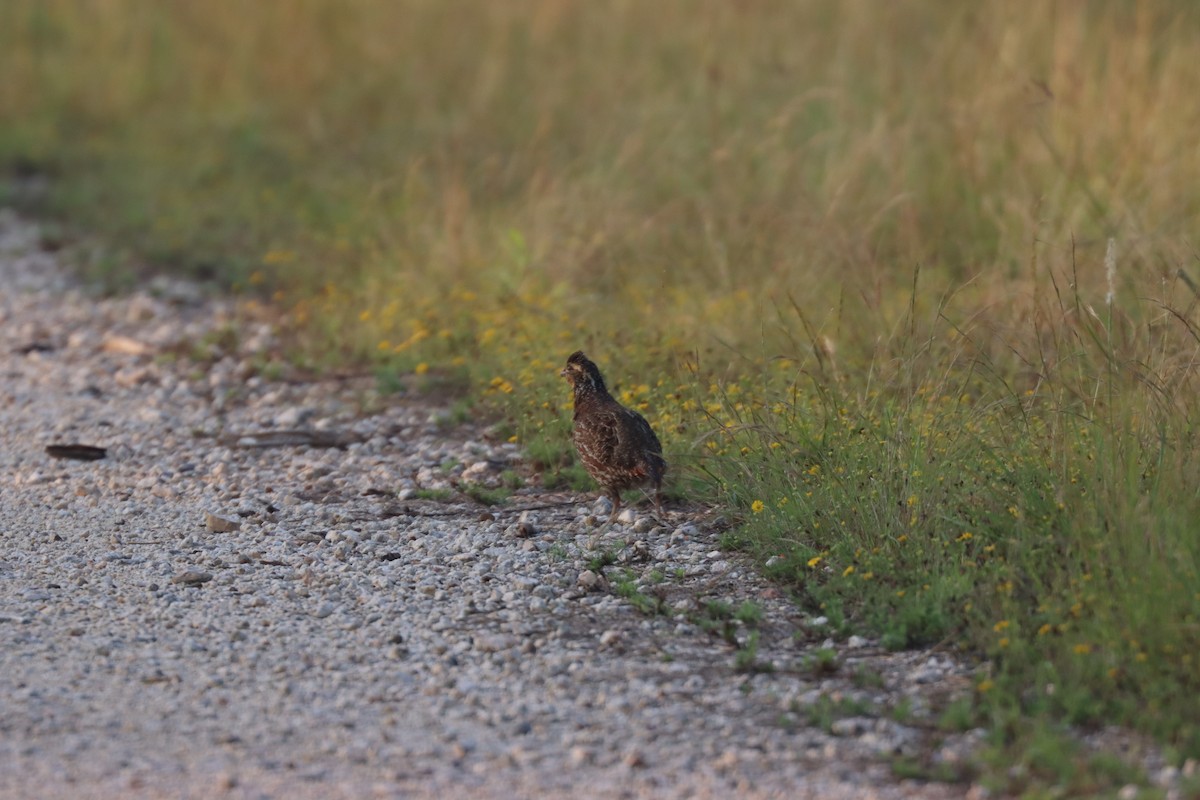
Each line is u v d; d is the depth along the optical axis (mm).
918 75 39625
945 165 35469
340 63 57906
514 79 52500
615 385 27953
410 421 29172
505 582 20625
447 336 32594
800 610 19406
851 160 35875
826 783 14742
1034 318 24000
